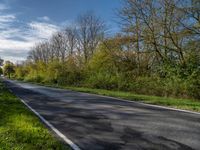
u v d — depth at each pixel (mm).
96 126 10211
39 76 80375
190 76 22859
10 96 22344
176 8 25891
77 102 18672
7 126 9562
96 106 16281
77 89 34969
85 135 8812
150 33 29969
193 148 7180
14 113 12688
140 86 28281
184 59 26516
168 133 8859
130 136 8570
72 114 13180
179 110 14352
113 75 36344
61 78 55312
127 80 32062
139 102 18656
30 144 7348
